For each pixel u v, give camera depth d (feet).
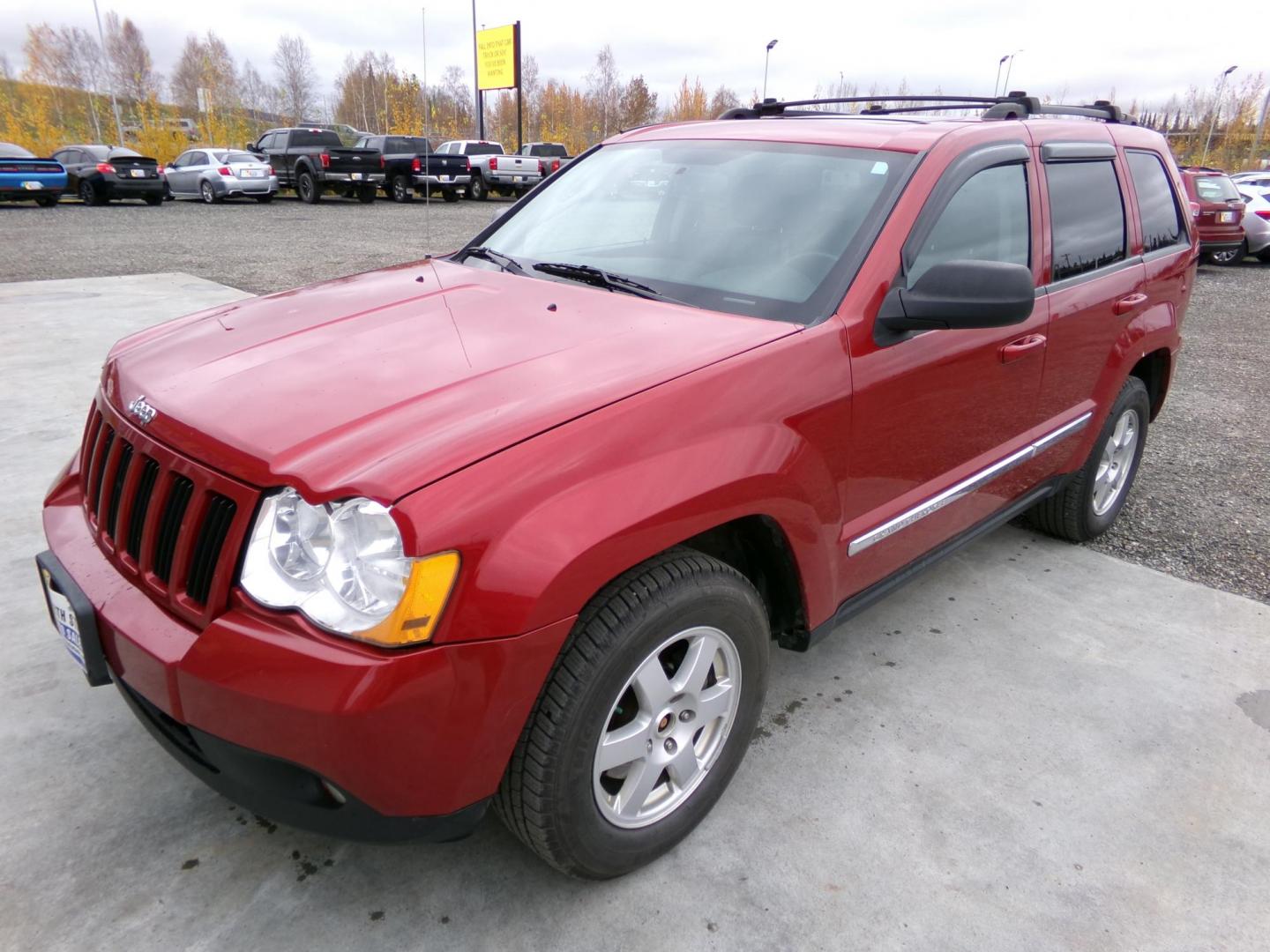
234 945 6.41
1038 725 9.23
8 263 37.11
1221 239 49.96
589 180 11.02
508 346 7.25
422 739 5.47
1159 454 18.17
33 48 209.67
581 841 6.47
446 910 6.79
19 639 9.92
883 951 6.58
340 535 5.39
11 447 15.39
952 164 8.97
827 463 7.57
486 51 116.67
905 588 12.05
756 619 7.30
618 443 6.10
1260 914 7.02
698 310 8.10
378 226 57.47
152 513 6.22
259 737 5.45
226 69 245.65
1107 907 7.03
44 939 6.38
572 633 6.01
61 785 7.84
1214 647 10.78
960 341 8.82
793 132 9.98
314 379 6.69
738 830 7.68
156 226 55.42
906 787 8.27
